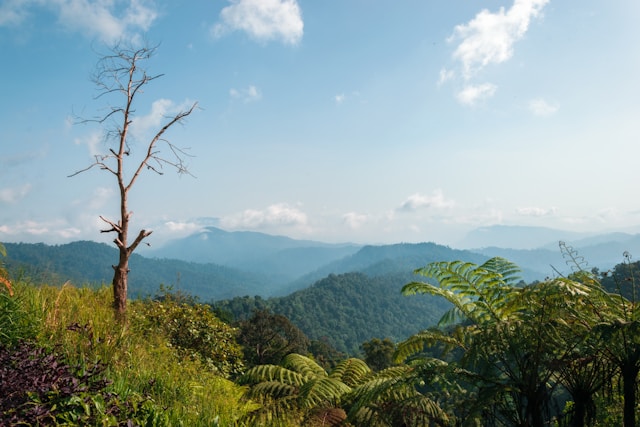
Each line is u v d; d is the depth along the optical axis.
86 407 3.17
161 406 3.99
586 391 4.75
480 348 4.77
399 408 5.53
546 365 4.62
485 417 4.87
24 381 3.13
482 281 5.40
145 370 5.05
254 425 5.33
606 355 4.55
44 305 5.65
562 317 4.95
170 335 9.00
